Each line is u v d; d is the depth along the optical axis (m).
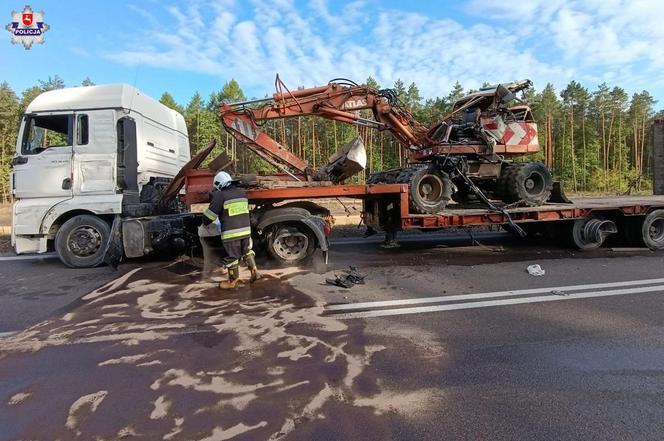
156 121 8.27
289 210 6.74
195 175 6.84
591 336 3.86
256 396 2.85
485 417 2.59
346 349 3.61
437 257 7.66
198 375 3.16
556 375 3.12
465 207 8.85
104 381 3.08
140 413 2.66
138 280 6.03
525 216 7.95
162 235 7.03
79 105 7.11
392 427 2.49
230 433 2.44
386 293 5.30
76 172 7.11
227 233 5.52
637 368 3.23
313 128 41.25
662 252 8.12
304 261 6.93
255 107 7.93
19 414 2.67
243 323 4.26
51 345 3.76
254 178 7.11
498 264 7.00
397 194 7.64
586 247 8.33
